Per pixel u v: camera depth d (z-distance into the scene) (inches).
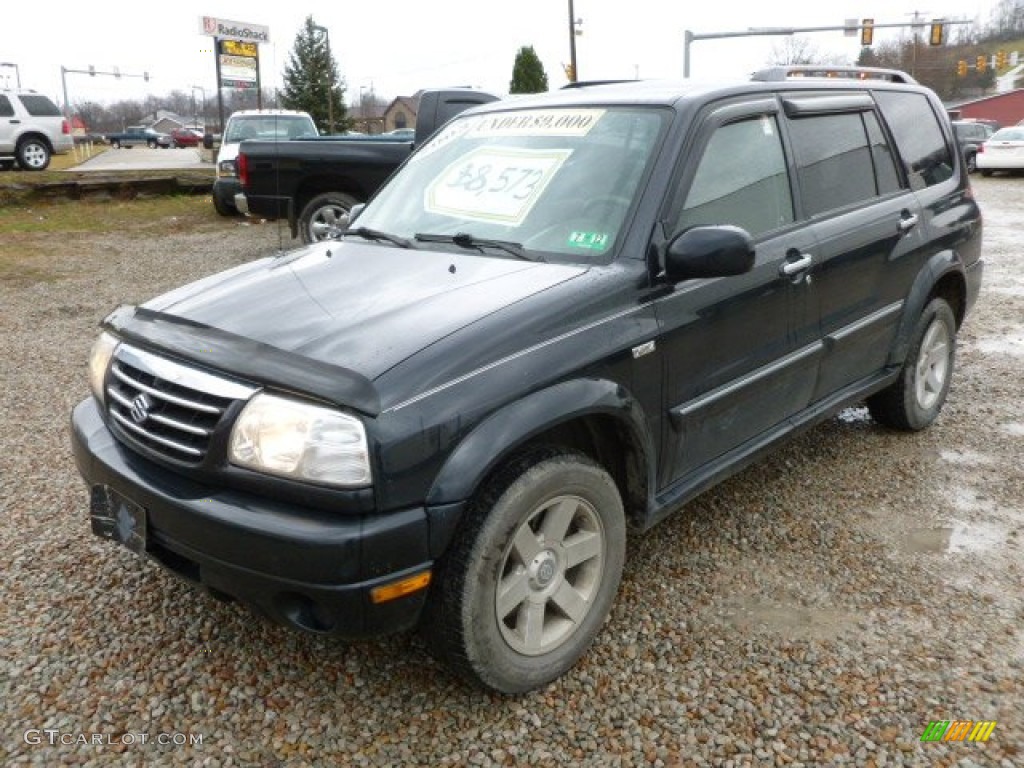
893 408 181.6
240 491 93.8
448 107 393.4
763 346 133.2
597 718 102.6
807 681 107.7
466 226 130.8
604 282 110.3
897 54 2930.6
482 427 94.0
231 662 112.7
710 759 95.7
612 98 136.2
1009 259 412.2
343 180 404.2
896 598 126.0
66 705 104.9
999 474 168.9
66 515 152.3
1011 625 119.0
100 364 115.6
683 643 116.0
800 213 143.9
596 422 113.1
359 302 108.5
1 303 326.0
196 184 690.8
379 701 105.7
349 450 88.1
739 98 136.8
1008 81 2787.9
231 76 1248.8
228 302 112.6
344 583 88.4
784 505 156.2
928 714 101.7
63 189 628.7
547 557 104.5
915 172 179.0
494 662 99.9
